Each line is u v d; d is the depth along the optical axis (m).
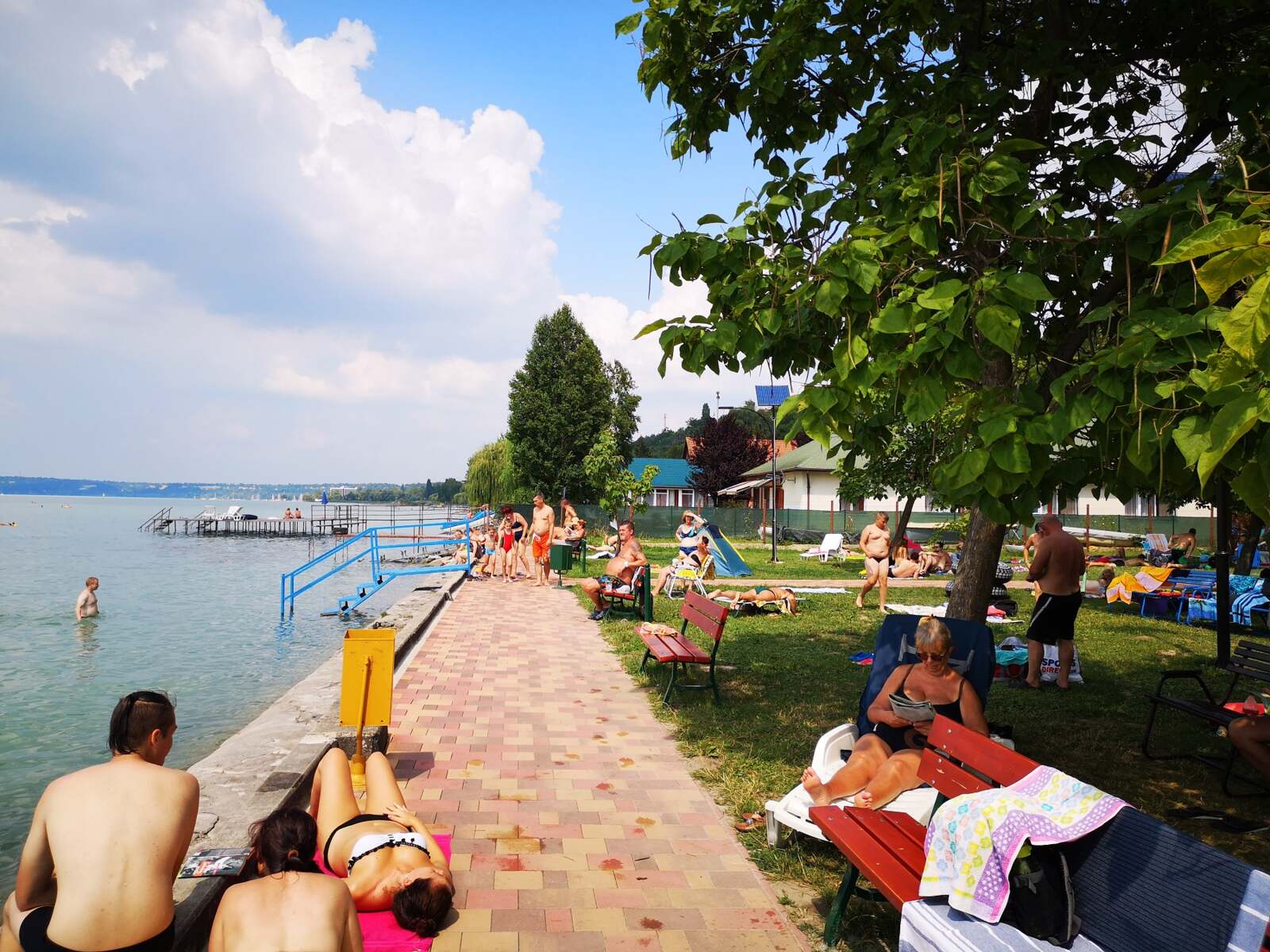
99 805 3.06
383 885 4.11
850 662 11.34
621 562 15.39
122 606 24.33
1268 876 2.55
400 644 11.82
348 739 6.63
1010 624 15.46
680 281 5.64
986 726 5.27
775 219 5.44
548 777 6.55
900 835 4.18
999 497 4.39
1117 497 4.49
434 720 8.23
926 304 4.16
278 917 2.83
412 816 4.60
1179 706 6.87
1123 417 3.96
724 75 7.06
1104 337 4.41
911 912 3.37
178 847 3.15
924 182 4.82
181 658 15.74
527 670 10.84
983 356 4.41
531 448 67.38
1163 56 6.46
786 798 5.22
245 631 19.36
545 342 68.25
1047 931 3.13
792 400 4.54
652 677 10.40
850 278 4.52
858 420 5.62
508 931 4.18
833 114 7.16
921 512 46.75
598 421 68.25
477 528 28.50
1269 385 2.32
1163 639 13.81
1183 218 4.44
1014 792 3.46
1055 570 9.78
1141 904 2.96
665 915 4.39
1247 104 5.60
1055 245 5.10
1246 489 2.59
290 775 5.67
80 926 2.92
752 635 13.74
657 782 6.48
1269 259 2.13
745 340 5.06
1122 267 4.88
